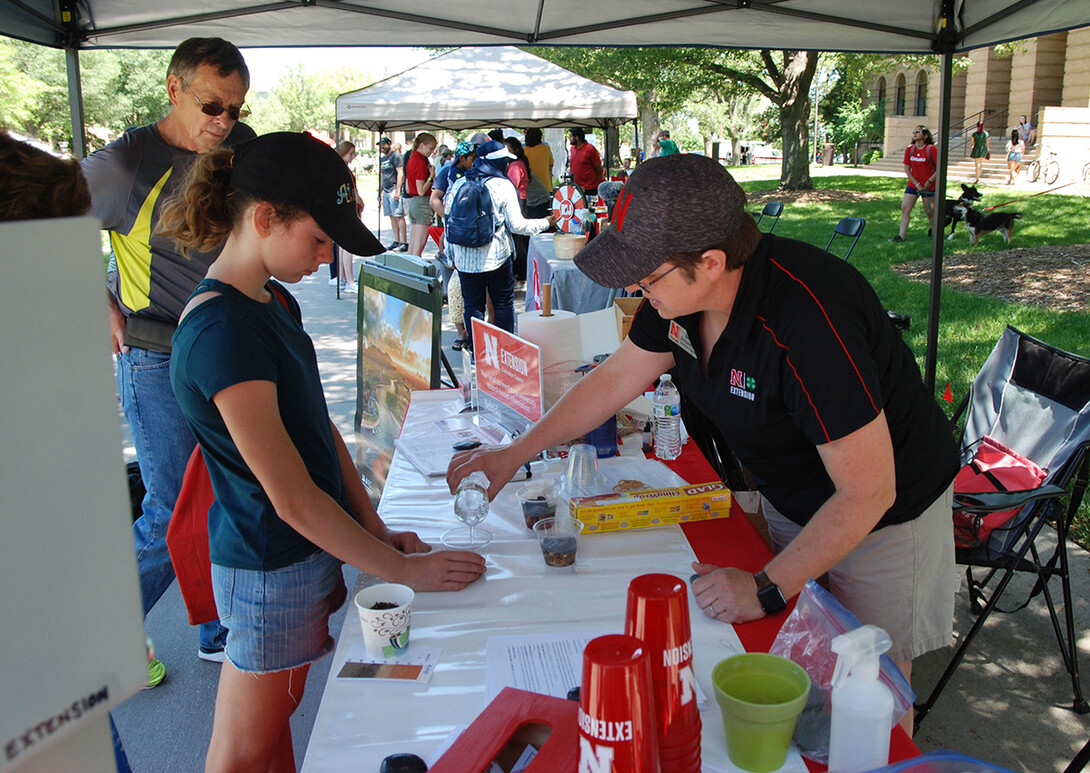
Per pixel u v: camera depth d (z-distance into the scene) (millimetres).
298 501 1462
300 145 1399
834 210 16984
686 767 1002
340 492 1708
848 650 1036
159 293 2537
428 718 1253
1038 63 24234
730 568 1594
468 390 2836
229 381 1386
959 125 29062
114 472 490
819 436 1486
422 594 1630
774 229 14641
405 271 3414
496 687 1299
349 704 1290
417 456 2395
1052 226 13039
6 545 442
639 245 1413
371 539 1584
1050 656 2881
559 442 2072
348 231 1438
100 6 3832
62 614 472
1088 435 2514
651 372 1997
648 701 860
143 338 2516
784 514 1911
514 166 9227
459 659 1406
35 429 450
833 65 29906
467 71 9508
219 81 2486
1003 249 11320
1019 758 2416
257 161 1377
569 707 1146
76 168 984
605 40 4359
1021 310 7871
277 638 1575
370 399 3775
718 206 1394
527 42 4387
